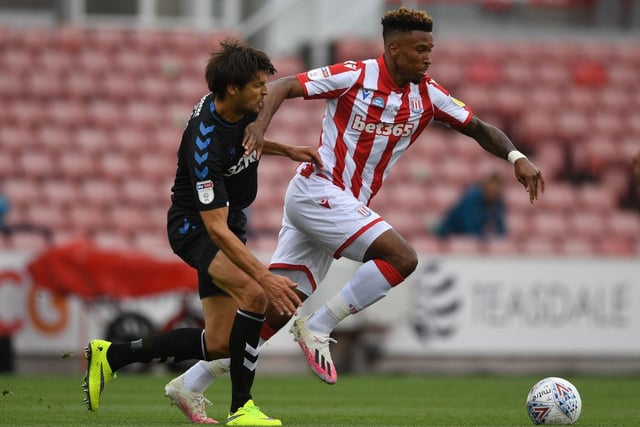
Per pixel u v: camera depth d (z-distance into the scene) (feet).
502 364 141.38
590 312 142.92
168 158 184.75
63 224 170.19
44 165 180.24
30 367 130.93
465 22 218.38
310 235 70.95
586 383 123.03
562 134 201.87
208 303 65.26
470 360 140.67
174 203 65.72
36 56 196.95
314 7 197.57
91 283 122.52
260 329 62.44
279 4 199.11
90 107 190.70
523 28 220.02
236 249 59.26
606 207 188.75
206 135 61.05
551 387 66.23
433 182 185.16
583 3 221.25
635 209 195.52
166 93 195.42
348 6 201.87
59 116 188.55
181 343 65.05
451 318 139.54
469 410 85.81
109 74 196.34
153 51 201.16
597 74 210.18
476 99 203.82
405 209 180.04
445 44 210.18
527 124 202.39
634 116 205.67
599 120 204.23
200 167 60.59
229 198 66.08
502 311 140.77
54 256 122.93
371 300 68.49
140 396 96.58
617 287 143.54
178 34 204.03
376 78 69.87
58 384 109.40
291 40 199.93
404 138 71.61
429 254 141.49
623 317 143.84
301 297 73.97
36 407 82.28
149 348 64.90
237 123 62.59
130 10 206.39
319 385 115.55
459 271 139.85
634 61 212.84
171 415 75.82
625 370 144.05
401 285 135.95
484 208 158.20
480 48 210.59
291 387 112.88
